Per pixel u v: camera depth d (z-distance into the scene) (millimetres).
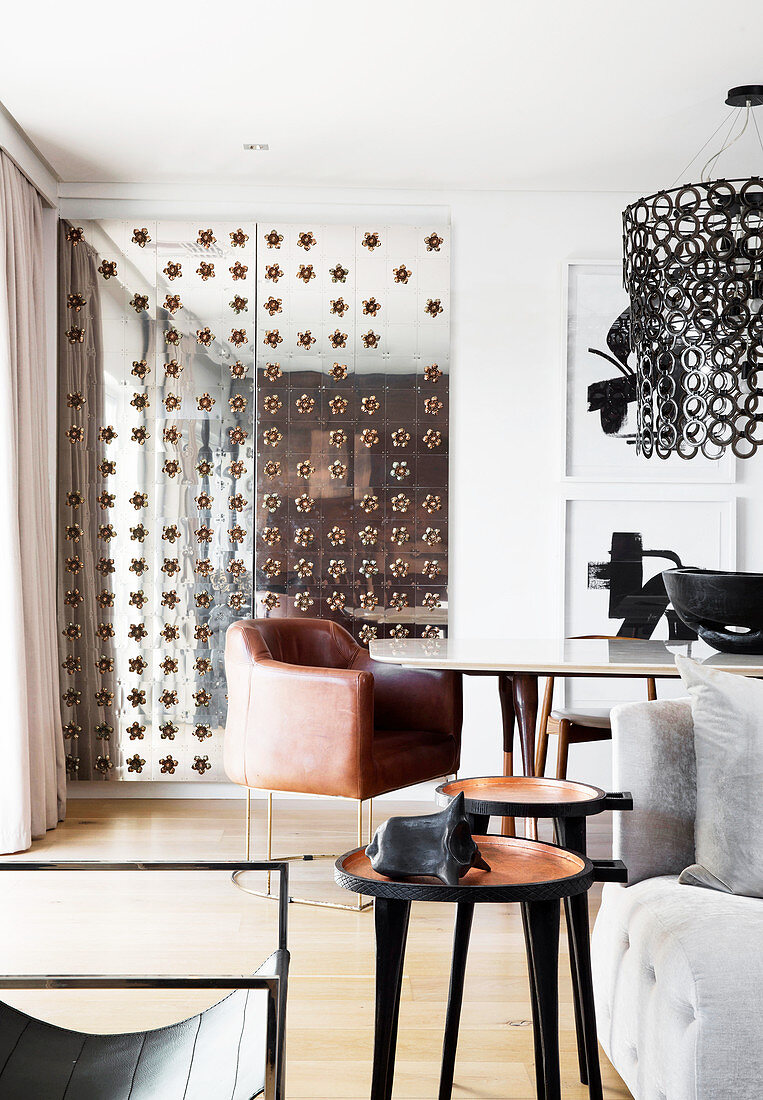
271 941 2941
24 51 3477
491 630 4812
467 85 3756
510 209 4855
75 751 4703
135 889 3449
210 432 4758
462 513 4824
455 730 3820
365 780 3246
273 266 4770
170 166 4562
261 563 4754
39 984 1149
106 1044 1507
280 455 4766
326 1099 2053
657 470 4828
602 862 1643
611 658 2986
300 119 4051
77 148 4340
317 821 4355
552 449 4844
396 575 4785
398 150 4375
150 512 4727
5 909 3217
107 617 4723
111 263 4734
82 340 4727
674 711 2174
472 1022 2441
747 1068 1592
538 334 4852
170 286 4746
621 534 4832
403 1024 2422
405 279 4801
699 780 2002
